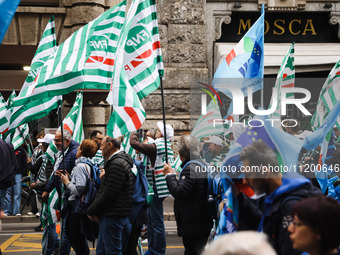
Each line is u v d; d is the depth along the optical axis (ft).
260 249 5.29
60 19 52.08
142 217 22.74
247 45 18.08
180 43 53.67
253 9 54.44
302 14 54.95
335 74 16.69
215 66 53.62
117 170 19.88
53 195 25.49
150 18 23.48
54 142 25.79
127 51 23.31
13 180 28.09
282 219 11.12
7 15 18.24
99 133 31.17
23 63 52.34
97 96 50.29
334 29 55.21
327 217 9.26
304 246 9.43
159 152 25.89
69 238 22.98
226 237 5.47
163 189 25.54
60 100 24.63
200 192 18.15
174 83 53.16
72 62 24.00
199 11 53.83
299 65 51.70
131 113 22.56
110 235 20.01
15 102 24.27
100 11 51.85
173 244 32.17
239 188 13.32
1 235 36.24
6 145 27.73
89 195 21.97
